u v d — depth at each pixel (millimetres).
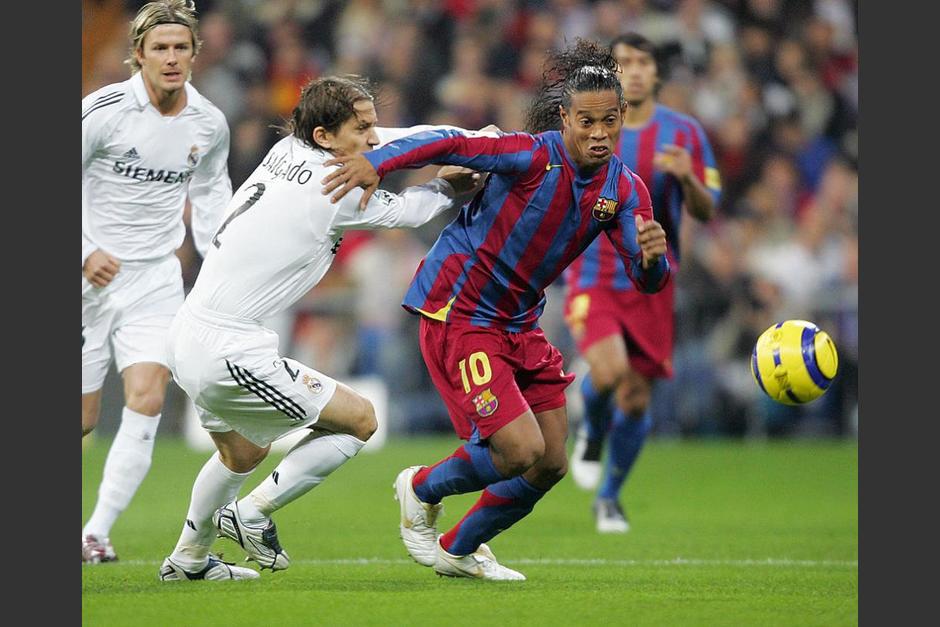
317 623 18125
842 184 59500
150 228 25859
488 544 27828
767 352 21656
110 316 25766
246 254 20391
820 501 35750
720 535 29453
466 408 20938
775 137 60750
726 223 56312
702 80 61156
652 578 23000
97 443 46344
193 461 41906
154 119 24922
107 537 24984
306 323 48969
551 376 21516
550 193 20469
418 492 22062
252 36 60812
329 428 21109
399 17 61812
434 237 50969
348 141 20375
